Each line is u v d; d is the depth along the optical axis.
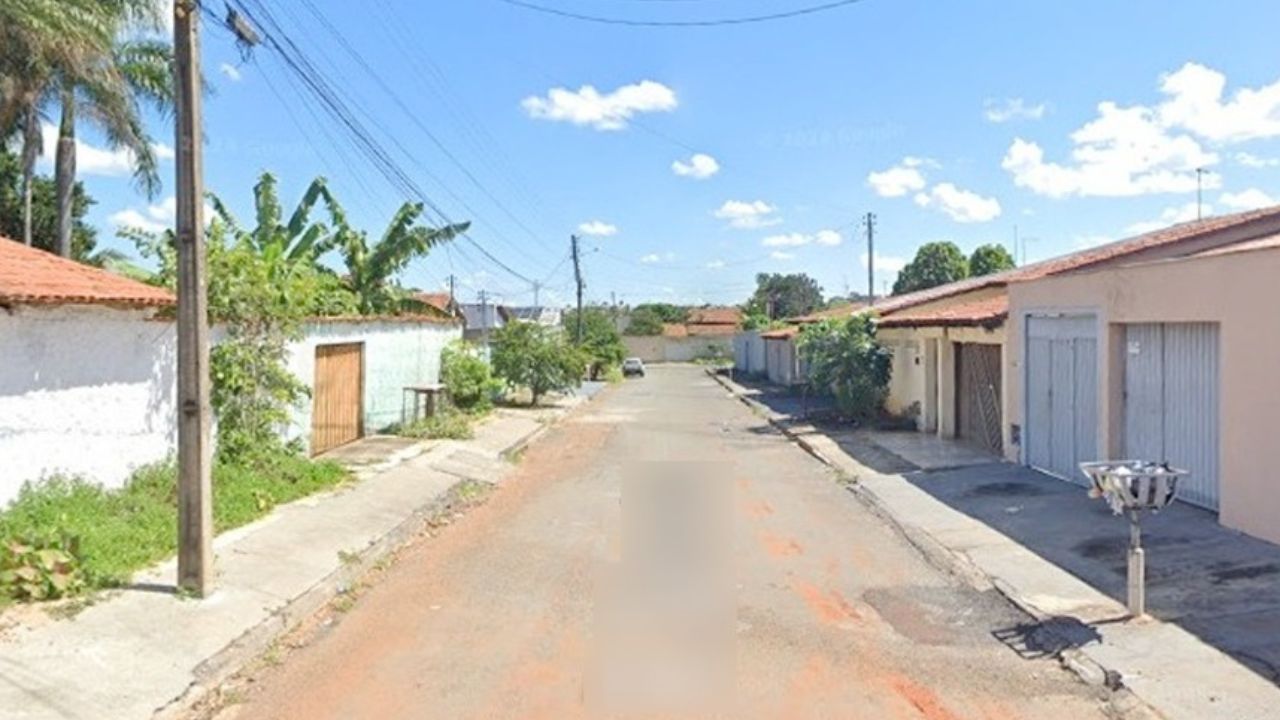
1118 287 11.65
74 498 9.04
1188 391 10.54
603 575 8.70
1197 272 9.90
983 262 52.91
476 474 15.41
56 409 9.21
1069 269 12.96
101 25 16.89
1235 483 9.22
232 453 12.59
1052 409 13.77
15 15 15.63
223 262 12.57
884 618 7.34
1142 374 11.45
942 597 7.95
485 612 7.49
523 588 8.23
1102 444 12.09
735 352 71.12
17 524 8.03
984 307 18.28
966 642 6.74
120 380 10.27
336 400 17.44
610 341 54.12
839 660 6.36
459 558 9.50
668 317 99.62
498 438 20.33
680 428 23.95
